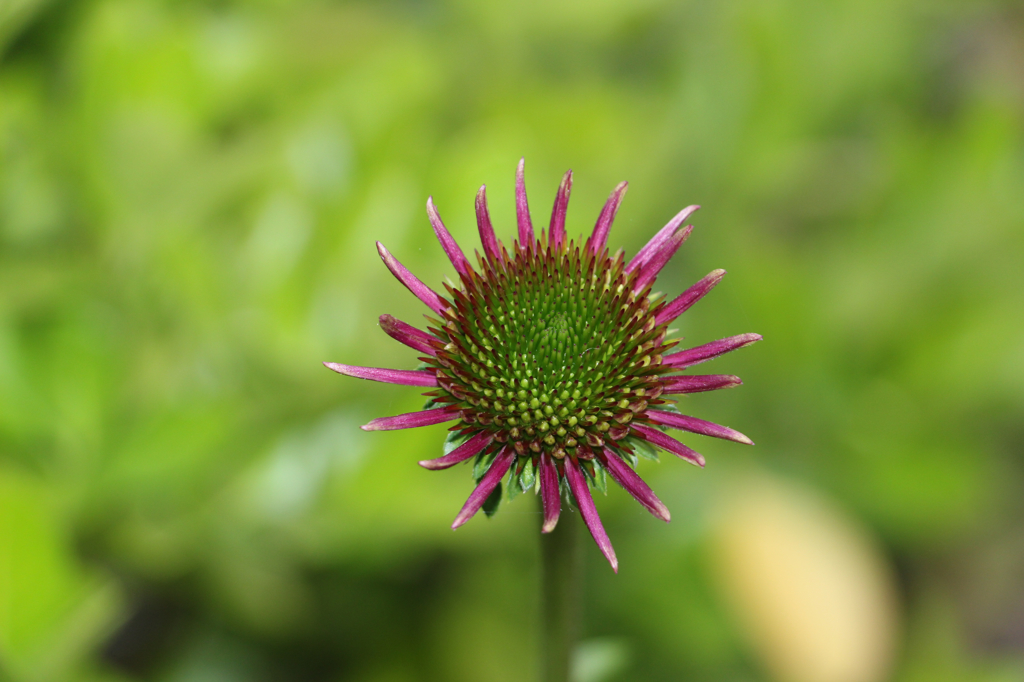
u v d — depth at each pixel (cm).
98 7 38
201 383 37
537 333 31
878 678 38
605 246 32
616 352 32
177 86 38
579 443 31
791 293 42
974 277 43
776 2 43
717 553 39
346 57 39
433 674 38
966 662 41
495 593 39
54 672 35
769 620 38
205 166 37
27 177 38
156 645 39
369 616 38
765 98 43
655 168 41
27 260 37
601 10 43
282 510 36
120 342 37
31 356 36
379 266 37
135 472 35
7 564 35
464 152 38
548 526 31
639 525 39
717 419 43
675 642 39
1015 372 43
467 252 37
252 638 38
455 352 31
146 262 37
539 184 38
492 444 31
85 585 36
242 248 38
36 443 36
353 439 36
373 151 38
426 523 36
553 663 32
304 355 37
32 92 38
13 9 36
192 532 36
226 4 40
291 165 38
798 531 39
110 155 37
